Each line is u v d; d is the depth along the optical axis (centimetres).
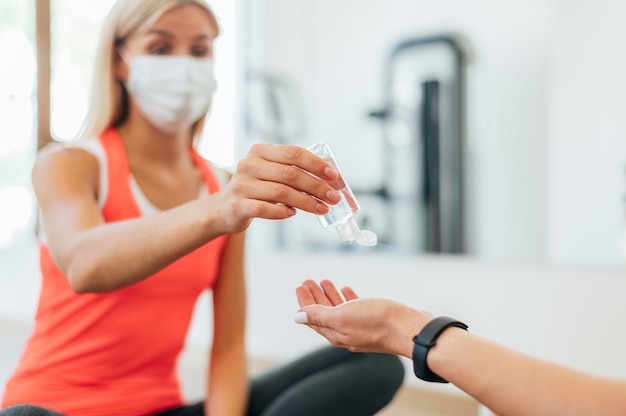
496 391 71
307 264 271
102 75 126
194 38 129
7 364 284
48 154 115
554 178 232
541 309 223
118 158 119
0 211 348
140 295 116
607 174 221
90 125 127
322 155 91
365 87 274
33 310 344
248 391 132
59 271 114
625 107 218
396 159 268
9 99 325
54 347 114
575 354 215
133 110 127
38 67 312
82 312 113
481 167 249
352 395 122
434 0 258
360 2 274
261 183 83
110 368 116
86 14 300
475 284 238
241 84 295
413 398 231
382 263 256
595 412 65
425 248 259
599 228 222
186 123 129
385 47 270
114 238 94
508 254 241
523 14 239
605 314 212
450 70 255
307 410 120
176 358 129
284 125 290
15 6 317
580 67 227
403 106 266
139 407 117
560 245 230
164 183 127
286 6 288
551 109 233
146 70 125
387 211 270
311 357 131
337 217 90
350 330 83
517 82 241
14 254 352
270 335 275
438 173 258
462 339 75
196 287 124
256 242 286
